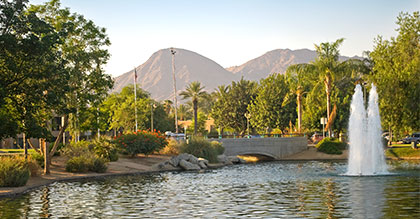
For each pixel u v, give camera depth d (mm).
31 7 39781
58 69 33656
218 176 41469
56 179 36438
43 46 31188
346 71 72500
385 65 62906
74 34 40469
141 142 54219
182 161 51688
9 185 30875
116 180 37469
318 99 86250
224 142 67688
